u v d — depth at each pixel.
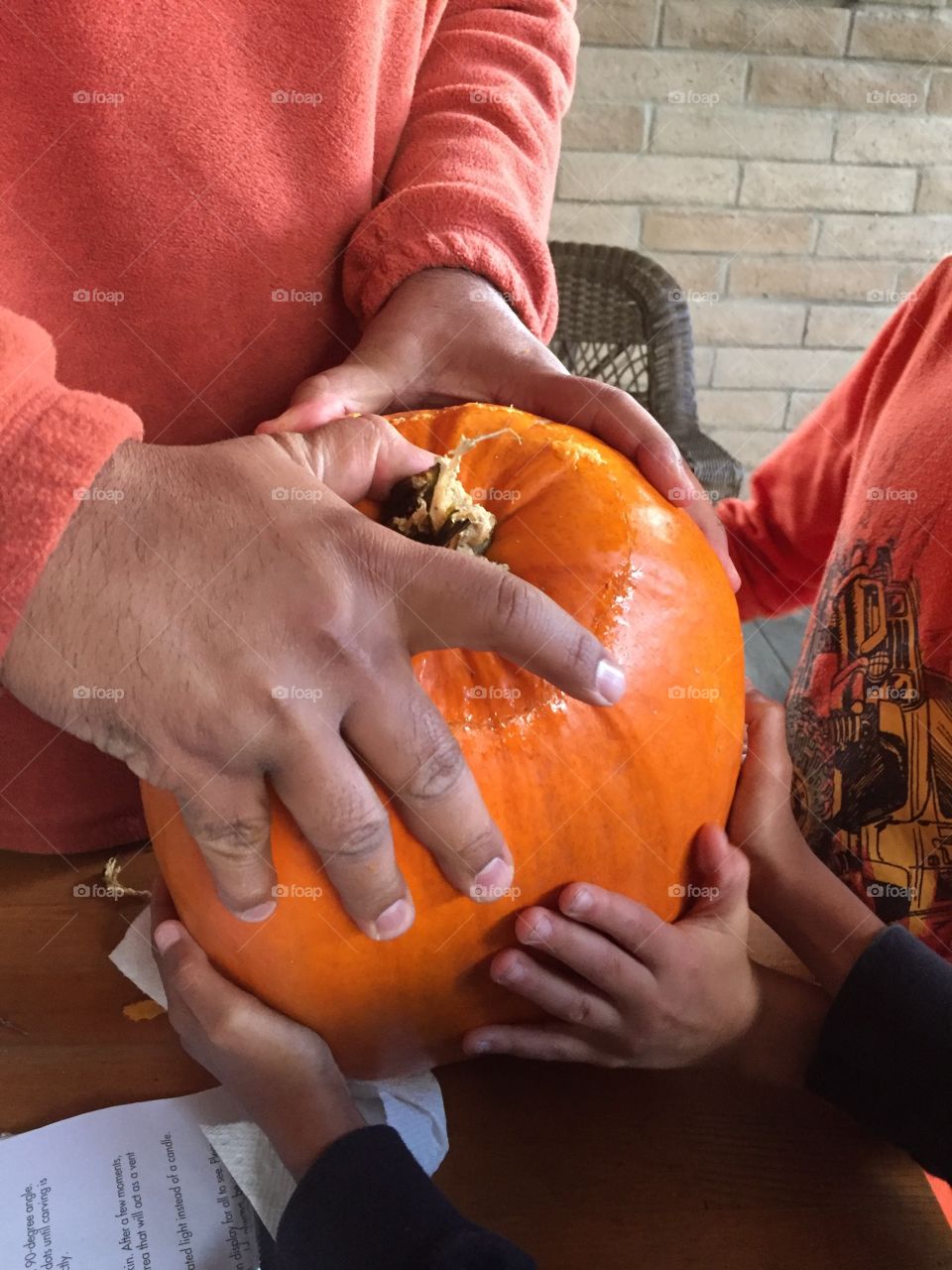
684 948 0.44
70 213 0.56
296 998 0.42
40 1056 0.50
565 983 0.43
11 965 0.54
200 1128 0.47
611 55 1.96
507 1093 0.48
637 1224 0.43
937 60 1.98
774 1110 0.48
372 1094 0.47
